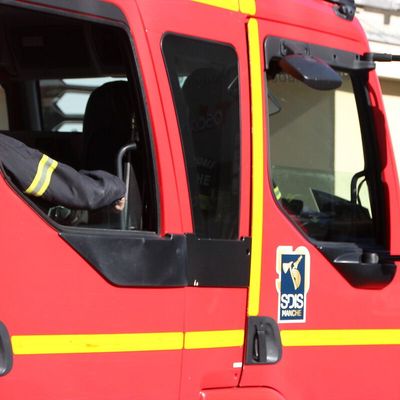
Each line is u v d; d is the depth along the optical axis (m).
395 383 5.11
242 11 4.58
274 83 4.76
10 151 3.79
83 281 3.76
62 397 3.69
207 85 4.37
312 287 4.74
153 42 4.15
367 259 4.94
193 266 4.17
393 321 5.09
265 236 4.55
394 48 13.10
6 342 3.53
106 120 4.48
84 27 4.67
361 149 5.25
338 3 5.23
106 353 3.83
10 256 3.56
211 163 4.34
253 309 4.45
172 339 4.07
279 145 4.77
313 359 4.73
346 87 5.21
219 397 4.33
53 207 3.95
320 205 4.94
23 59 5.16
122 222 4.18
